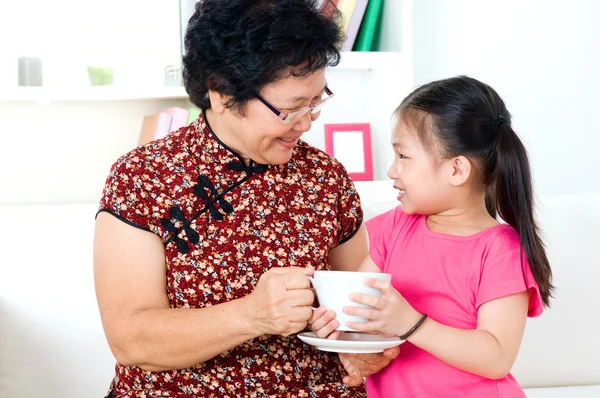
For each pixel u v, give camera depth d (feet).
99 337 6.50
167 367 4.50
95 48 8.40
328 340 4.11
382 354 4.75
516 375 7.02
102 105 8.56
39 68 7.79
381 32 8.56
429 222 5.18
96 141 8.59
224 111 4.58
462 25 9.18
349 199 5.18
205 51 4.44
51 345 6.41
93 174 8.60
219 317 4.28
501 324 4.62
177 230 4.62
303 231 4.81
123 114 8.62
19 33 8.24
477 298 4.74
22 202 8.48
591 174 9.43
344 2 8.00
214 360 4.59
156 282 4.61
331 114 8.90
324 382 4.85
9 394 6.28
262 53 4.25
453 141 4.90
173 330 4.35
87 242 6.67
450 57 9.18
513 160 4.95
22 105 8.41
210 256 4.61
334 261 5.28
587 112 9.41
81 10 8.36
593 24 9.35
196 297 4.60
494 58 9.26
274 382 4.65
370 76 8.79
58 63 8.34
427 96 5.06
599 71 9.37
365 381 5.35
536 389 6.88
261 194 4.75
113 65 8.43
